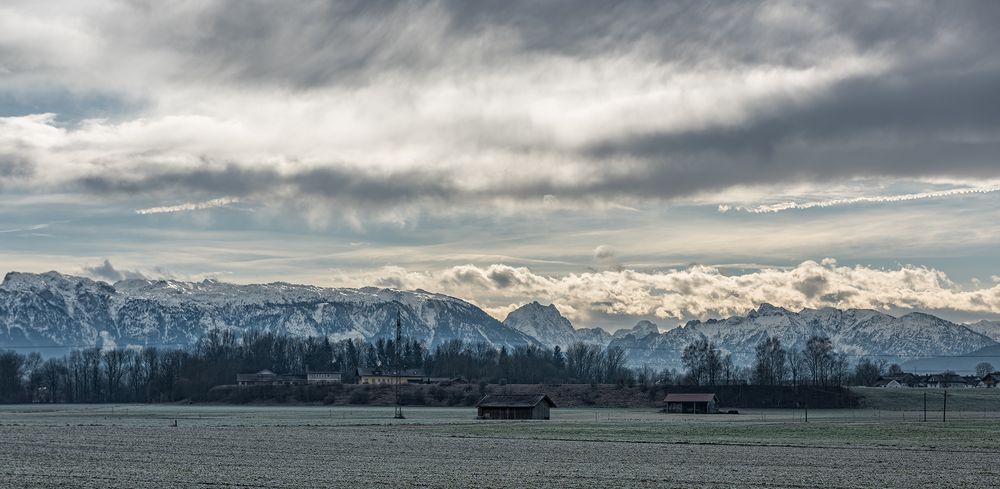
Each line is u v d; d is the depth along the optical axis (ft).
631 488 265.75
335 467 317.01
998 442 442.91
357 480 279.69
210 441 437.99
